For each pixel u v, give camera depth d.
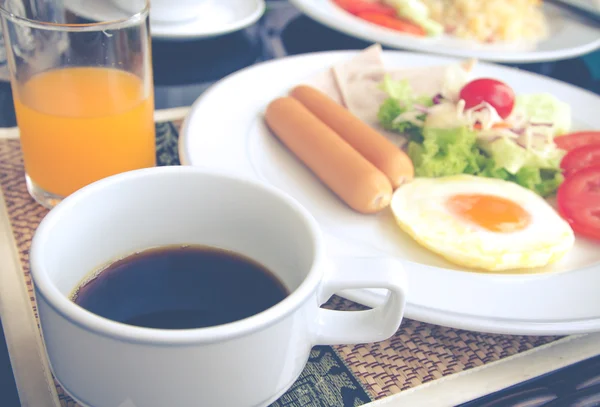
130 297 0.28
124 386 0.24
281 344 0.25
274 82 0.51
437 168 0.47
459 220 0.41
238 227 0.30
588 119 0.53
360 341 0.27
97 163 0.38
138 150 0.40
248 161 0.43
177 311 0.28
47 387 0.30
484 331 0.33
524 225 0.41
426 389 0.31
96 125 0.37
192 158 0.41
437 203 0.43
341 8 0.71
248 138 0.45
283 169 0.45
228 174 0.29
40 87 0.37
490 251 0.39
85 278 0.28
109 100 0.38
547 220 0.42
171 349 0.22
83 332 0.22
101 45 0.38
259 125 0.47
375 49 0.55
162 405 0.24
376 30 0.61
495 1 0.73
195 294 0.29
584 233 0.42
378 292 0.33
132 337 0.22
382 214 0.43
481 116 0.49
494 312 0.33
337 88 0.53
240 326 0.23
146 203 0.29
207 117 0.45
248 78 0.50
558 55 0.63
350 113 0.48
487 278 0.35
